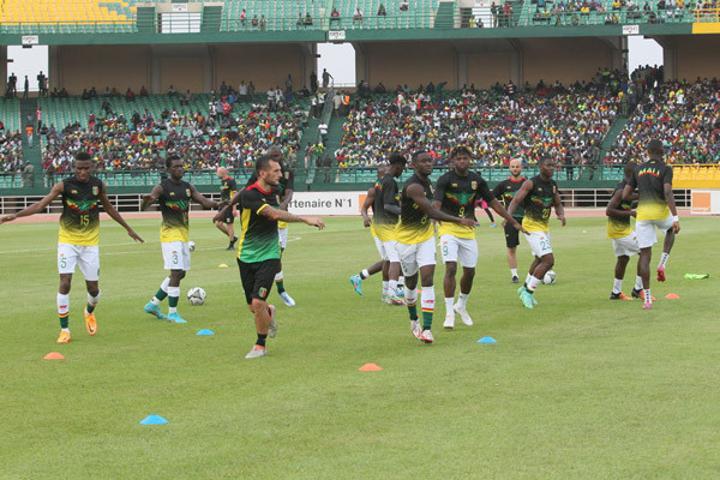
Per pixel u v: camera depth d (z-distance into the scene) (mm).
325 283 23219
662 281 21953
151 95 77625
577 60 76375
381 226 18938
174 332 16188
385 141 70250
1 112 74188
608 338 14773
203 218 60750
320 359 13492
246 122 72875
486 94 74750
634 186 18516
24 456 8977
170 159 17297
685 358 12984
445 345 14469
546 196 18281
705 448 8836
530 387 11367
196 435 9578
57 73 78062
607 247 32844
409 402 10750
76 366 13219
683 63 74250
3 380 12312
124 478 8297
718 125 66938
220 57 79250
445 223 16172
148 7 75062
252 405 10773
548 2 73188
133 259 30594
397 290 19188
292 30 72062
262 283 13719
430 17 74250
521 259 28984
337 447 9078
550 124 70000
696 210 56438
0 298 21219
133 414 10469
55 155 69312
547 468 8344
